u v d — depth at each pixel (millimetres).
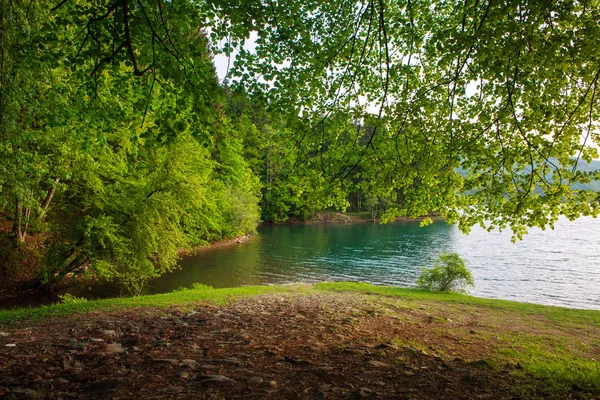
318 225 60312
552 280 22391
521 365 5297
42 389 3703
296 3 5930
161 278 19828
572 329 9078
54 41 5301
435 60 8062
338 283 15867
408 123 6184
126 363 4605
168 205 15109
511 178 6246
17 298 13641
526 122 6074
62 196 13969
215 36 6074
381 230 52719
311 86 7383
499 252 33500
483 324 9000
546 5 4488
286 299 11000
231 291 12625
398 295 13273
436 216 73500
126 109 7977
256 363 4758
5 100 6719
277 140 7352
